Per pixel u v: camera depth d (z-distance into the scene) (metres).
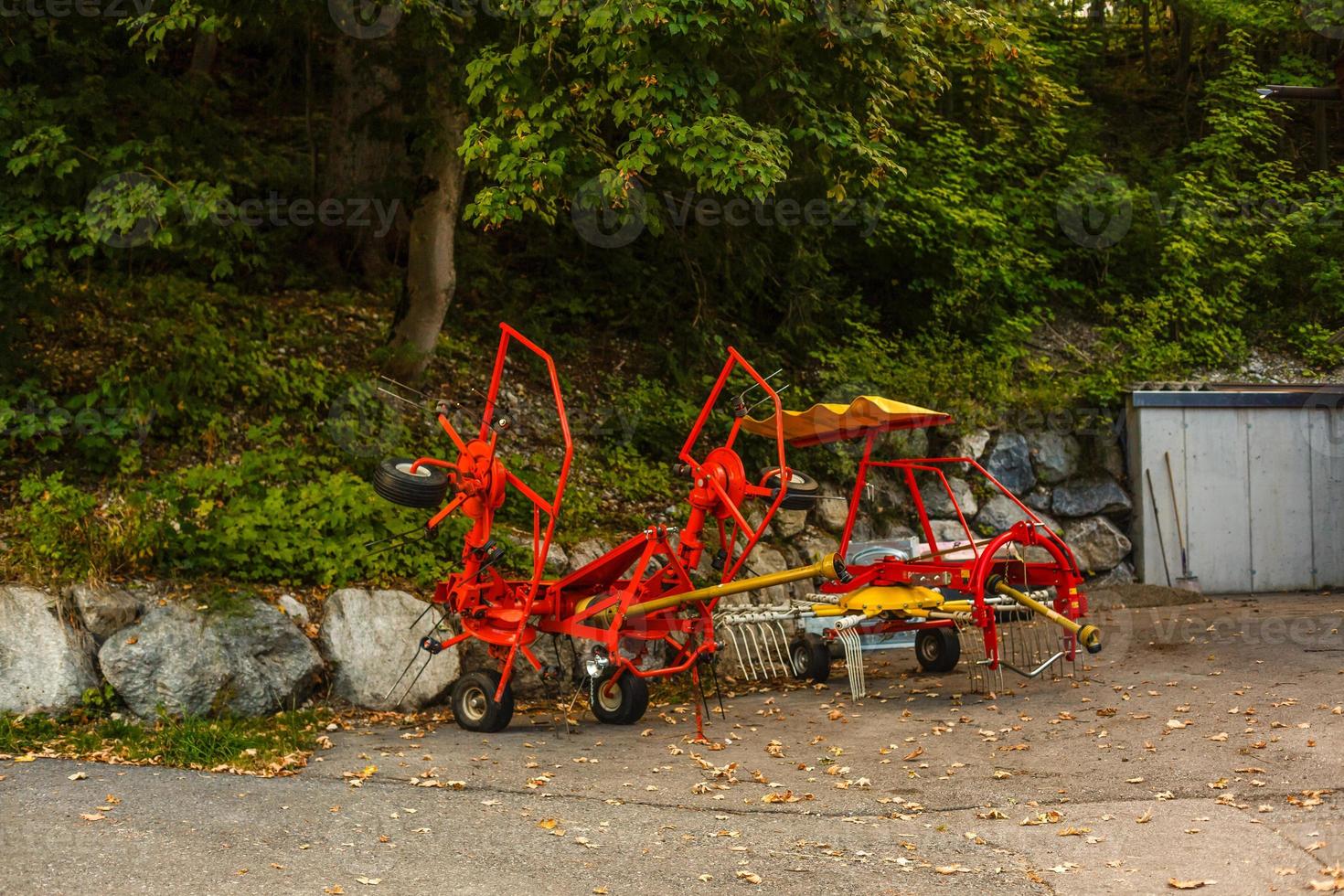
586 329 15.79
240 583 9.47
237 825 5.93
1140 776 6.73
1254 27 21.81
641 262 15.95
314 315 13.97
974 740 7.86
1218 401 15.73
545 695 9.98
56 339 11.52
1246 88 20.94
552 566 11.04
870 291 18.00
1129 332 17.81
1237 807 6.06
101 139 10.10
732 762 7.46
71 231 9.66
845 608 9.66
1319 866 5.17
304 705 9.11
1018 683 9.74
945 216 16.78
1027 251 18.36
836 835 5.89
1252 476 15.84
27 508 9.53
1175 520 15.70
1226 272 18.91
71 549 8.97
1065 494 15.64
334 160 14.91
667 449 14.14
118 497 9.88
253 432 10.64
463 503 8.79
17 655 8.21
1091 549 15.52
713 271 15.59
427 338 12.97
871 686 10.13
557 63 10.18
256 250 14.25
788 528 13.66
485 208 9.71
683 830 5.97
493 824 6.05
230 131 13.52
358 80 14.43
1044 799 6.41
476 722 8.52
